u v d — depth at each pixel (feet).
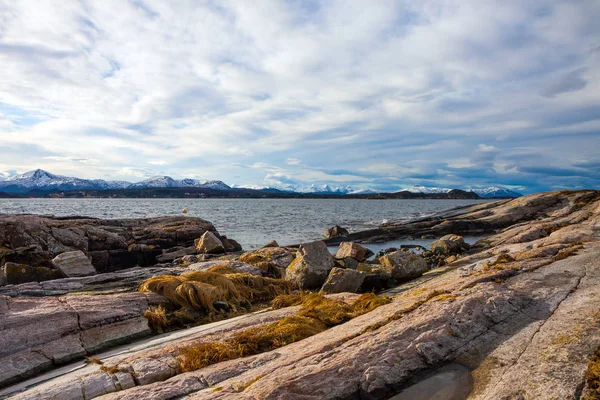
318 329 26.73
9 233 72.18
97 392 18.69
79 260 61.62
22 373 24.72
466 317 21.45
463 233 131.13
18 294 42.29
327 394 15.71
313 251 53.26
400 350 18.52
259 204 542.98
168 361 21.99
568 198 143.33
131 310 33.81
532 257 38.88
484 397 14.92
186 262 73.51
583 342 17.16
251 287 46.85
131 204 496.64
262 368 18.61
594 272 29.07
